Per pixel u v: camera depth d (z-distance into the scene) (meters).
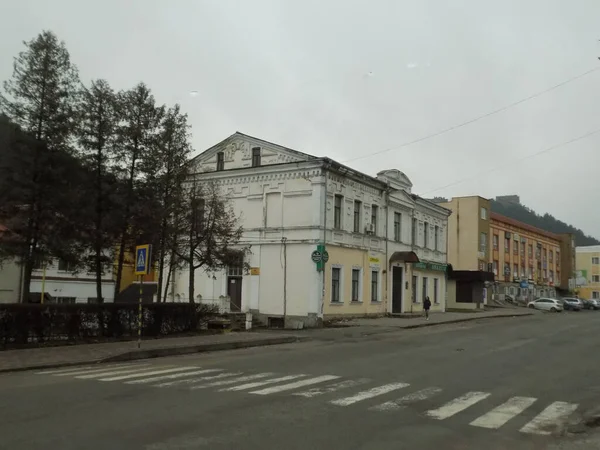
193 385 10.34
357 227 31.95
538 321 34.81
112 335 18.47
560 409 8.75
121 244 19.62
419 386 10.52
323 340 21.06
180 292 32.78
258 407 8.34
